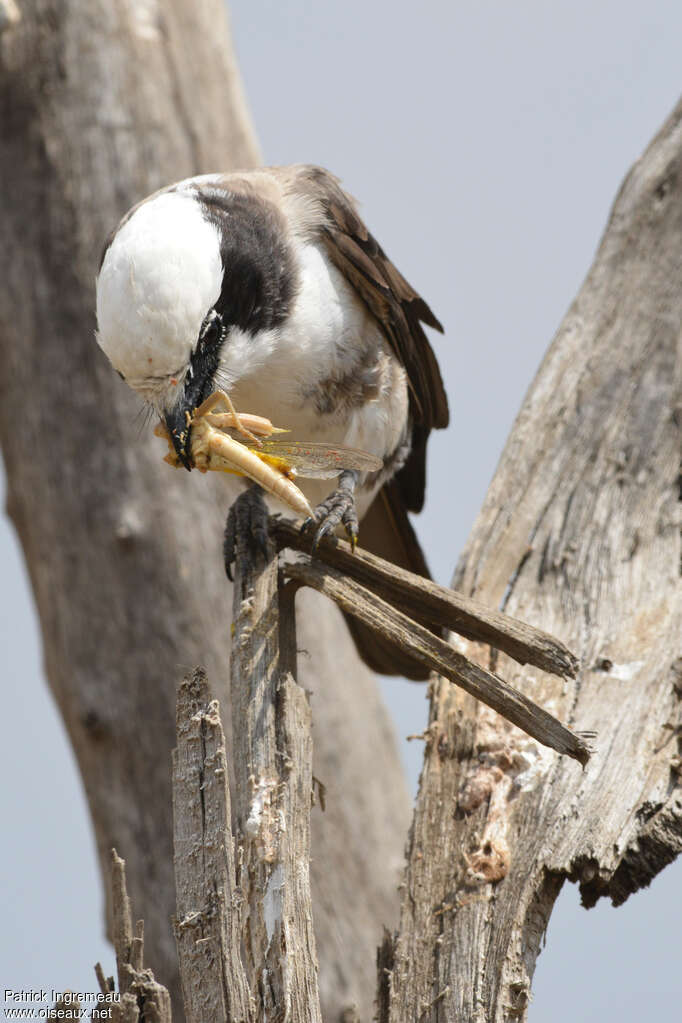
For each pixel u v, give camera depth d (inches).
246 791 277.6
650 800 295.7
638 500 374.0
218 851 251.0
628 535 366.6
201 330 350.3
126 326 340.2
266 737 284.2
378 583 318.7
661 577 355.6
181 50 516.7
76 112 502.9
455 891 287.3
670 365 397.7
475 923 280.4
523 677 330.0
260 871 261.6
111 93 504.1
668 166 430.3
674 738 309.6
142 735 487.8
